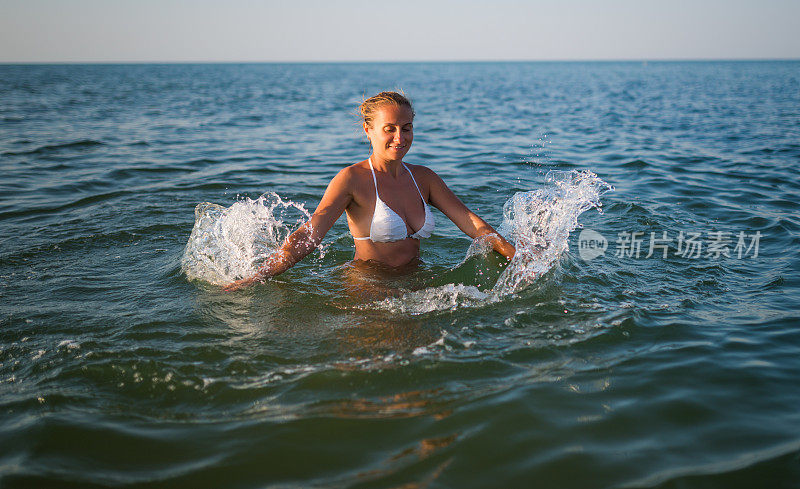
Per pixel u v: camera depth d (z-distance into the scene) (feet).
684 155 28.17
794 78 156.25
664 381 7.64
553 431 6.56
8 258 12.60
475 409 6.97
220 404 7.17
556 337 8.87
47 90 98.53
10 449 6.28
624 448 6.27
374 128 10.84
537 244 11.89
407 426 6.67
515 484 5.73
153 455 6.20
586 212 17.13
